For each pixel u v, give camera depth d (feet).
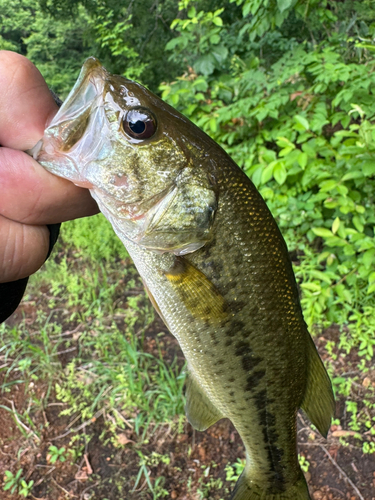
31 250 0.41
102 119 0.46
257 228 0.57
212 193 0.54
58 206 0.42
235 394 0.63
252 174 1.48
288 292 0.61
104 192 0.48
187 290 0.57
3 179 0.38
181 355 1.35
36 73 0.41
